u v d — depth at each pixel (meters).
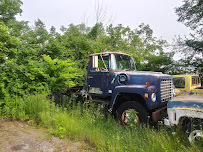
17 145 3.03
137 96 4.12
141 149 2.71
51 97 5.65
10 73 5.29
